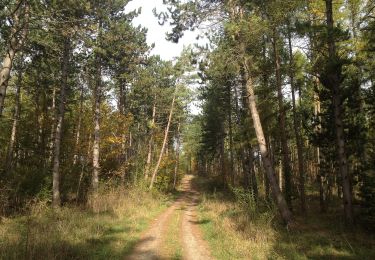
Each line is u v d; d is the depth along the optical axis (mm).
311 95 24812
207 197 34375
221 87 28953
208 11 15359
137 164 32312
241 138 24000
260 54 17891
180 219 19500
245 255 10398
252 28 14055
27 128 26297
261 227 13352
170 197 37531
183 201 34438
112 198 21250
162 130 46750
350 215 13500
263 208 16375
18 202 17328
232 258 10164
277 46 19094
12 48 12852
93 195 20703
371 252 10109
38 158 24297
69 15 15336
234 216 16922
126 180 30641
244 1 14398
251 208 15375
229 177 47781
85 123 28641
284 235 12859
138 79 30281
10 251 8578
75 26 13891
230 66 15234
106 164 30016
